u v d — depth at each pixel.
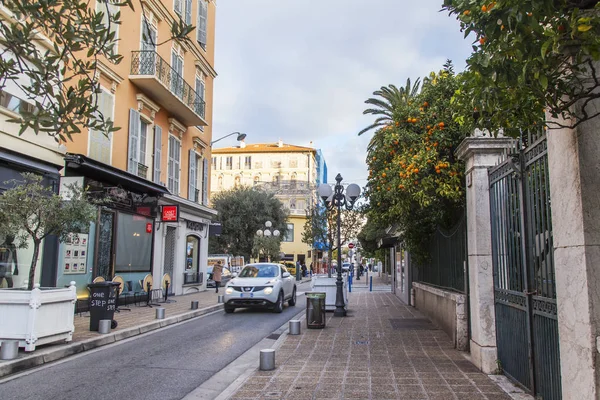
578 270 3.88
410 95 20.77
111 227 16.81
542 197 5.11
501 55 3.39
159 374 7.42
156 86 18.77
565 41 3.51
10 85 12.22
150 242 19.52
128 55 18.03
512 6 3.11
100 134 16.19
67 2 4.78
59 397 6.16
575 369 3.94
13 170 12.39
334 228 24.06
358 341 9.80
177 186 22.58
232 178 77.50
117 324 11.90
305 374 6.98
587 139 3.89
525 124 4.35
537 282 5.34
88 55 5.04
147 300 16.81
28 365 7.76
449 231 10.60
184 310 15.65
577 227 3.89
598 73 3.92
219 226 27.62
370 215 12.52
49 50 5.40
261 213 44.84
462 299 8.73
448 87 9.33
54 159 13.82
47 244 13.54
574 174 3.94
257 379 6.70
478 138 7.26
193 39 24.02
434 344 9.32
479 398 5.57
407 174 8.86
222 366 8.10
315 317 11.74
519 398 5.52
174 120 22.09
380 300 20.84
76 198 9.72
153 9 19.69
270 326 12.92
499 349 6.85
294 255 64.81
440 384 6.26
